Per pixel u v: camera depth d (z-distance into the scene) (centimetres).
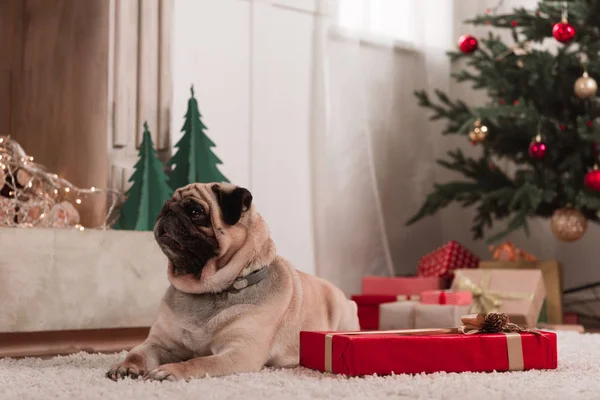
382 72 357
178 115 297
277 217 321
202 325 177
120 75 263
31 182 240
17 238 214
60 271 220
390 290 307
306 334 181
